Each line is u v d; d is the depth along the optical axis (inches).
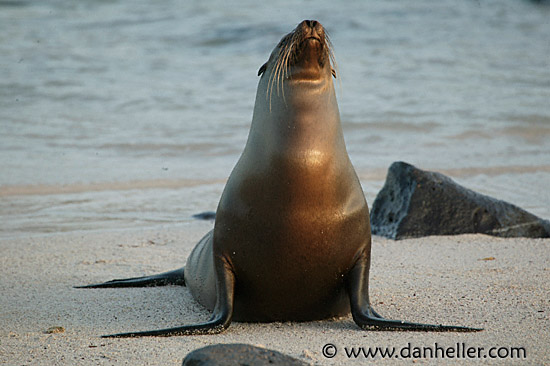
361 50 4067.4
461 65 3786.9
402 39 4352.9
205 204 1756.9
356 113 2824.8
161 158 2244.1
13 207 1689.2
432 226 1427.2
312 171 785.6
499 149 2375.7
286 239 797.9
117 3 5147.6
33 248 1353.3
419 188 1450.5
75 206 1713.8
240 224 812.6
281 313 855.7
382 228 1454.2
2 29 4315.9
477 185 1903.3
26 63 3587.6
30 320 903.1
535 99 3093.0
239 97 3090.6
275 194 792.3
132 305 981.2
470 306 912.9
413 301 949.2
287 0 5364.2
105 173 2039.9
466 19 5017.2
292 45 762.8
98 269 1213.7
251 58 3816.4
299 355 724.7
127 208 1706.4
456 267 1157.1
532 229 1439.5
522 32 4702.3
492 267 1147.3
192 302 999.0
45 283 1113.4
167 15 4783.5
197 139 2456.9
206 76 3467.0
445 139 2500.0
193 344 770.8
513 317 855.7
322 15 4835.1
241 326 850.8
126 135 2492.6
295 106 779.4
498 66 3782.0
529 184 1920.5
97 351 756.6
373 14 4985.2
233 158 2252.7
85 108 2871.6
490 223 1437.0
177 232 1502.2
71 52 3860.7
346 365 698.2
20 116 2716.5
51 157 2202.3
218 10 4933.6
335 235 808.3
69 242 1406.3
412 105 2965.1
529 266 1149.7
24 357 745.0
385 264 1190.9
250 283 832.3
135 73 3494.1
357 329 822.5
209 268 928.3
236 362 574.9
